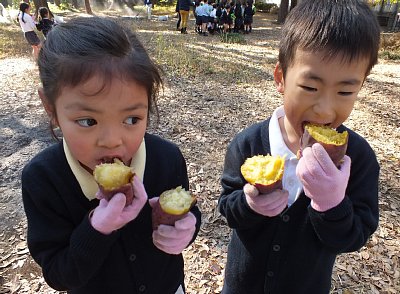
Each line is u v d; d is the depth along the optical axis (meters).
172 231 0.42
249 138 0.54
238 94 2.33
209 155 1.53
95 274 0.49
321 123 0.43
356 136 0.51
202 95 2.26
